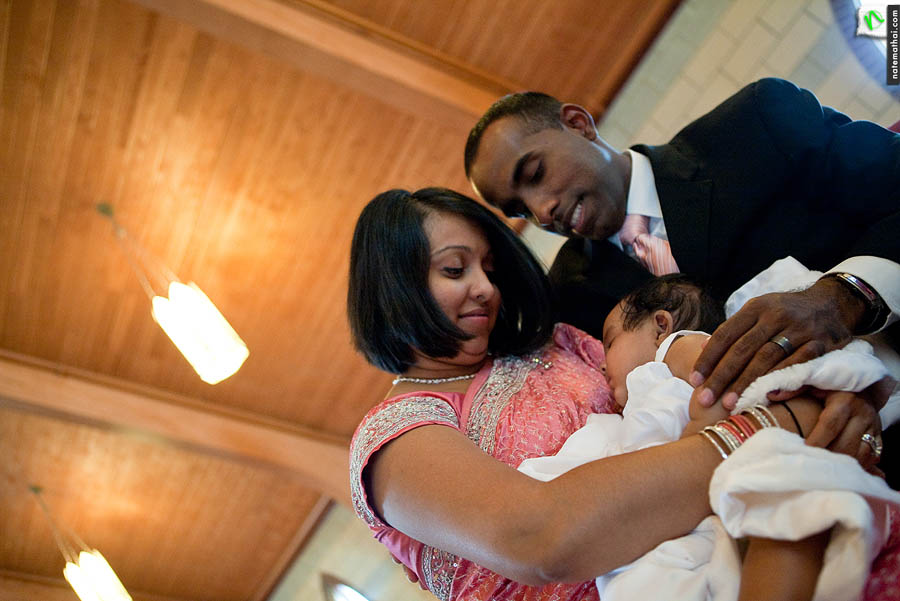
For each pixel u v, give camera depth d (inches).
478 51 223.9
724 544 56.9
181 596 363.9
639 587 57.1
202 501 329.1
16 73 212.7
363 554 326.6
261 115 225.3
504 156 108.3
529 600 66.6
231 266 254.2
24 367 275.1
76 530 333.7
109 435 302.0
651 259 100.3
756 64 206.2
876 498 53.3
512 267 86.7
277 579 358.6
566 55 227.9
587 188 105.7
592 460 65.9
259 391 292.4
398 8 214.1
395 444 69.1
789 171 92.4
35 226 242.5
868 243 80.9
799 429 59.4
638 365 79.0
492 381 78.5
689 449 59.0
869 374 59.9
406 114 228.4
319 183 240.1
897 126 126.0
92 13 203.8
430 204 83.9
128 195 237.6
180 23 207.0
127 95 218.8
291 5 207.8
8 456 308.2
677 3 220.2
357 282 83.6
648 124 229.8
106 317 267.1
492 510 59.6
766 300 68.3
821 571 52.3
